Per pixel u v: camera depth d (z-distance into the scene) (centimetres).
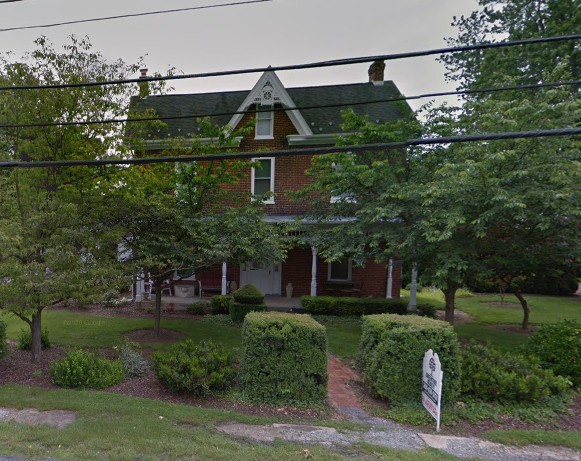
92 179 708
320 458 314
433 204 666
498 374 471
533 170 597
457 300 1440
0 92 621
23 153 713
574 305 1350
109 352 627
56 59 651
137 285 1155
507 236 716
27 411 393
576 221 638
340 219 956
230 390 471
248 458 309
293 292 1347
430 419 412
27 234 504
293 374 451
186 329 845
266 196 870
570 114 607
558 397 477
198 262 712
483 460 328
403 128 841
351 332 877
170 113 1405
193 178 819
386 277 1298
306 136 1258
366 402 471
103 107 697
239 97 1470
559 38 379
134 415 384
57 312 967
